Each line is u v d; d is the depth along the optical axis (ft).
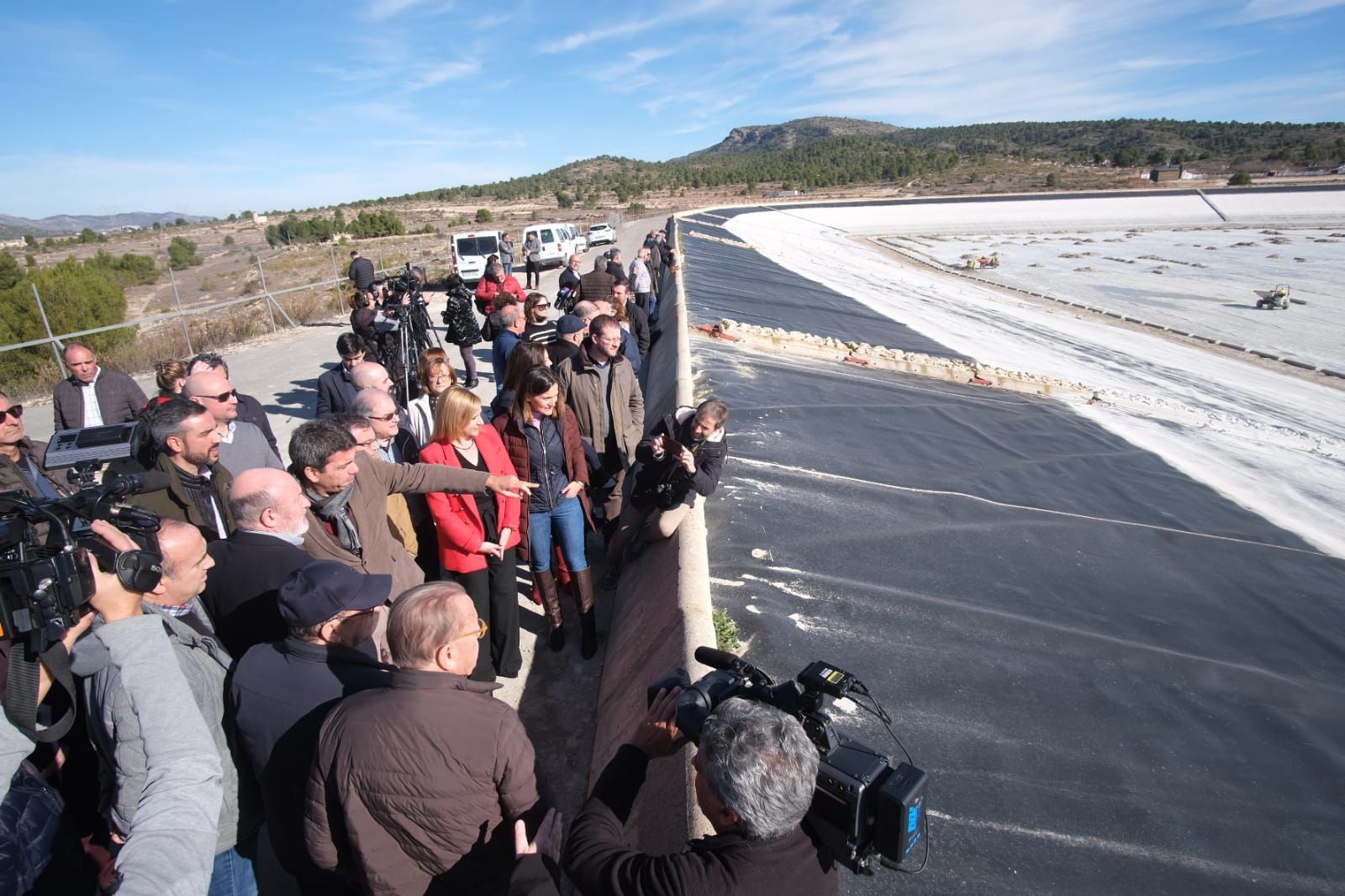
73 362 21.31
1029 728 13.28
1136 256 204.74
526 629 16.84
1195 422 54.24
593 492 20.11
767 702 6.72
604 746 12.55
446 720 6.78
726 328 47.32
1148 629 18.12
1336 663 18.38
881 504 22.50
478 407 13.53
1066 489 30.22
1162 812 11.73
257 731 7.75
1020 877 10.14
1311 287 146.72
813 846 6.05
